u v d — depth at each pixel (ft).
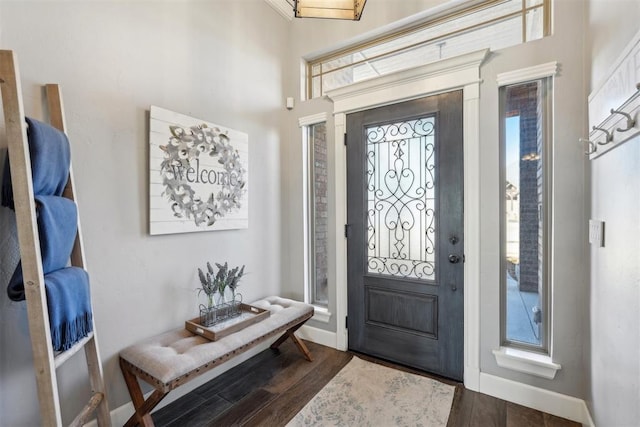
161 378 4.55
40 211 3.64
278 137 9.14
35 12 4.46
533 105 6.16
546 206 6.02
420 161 7.34
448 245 6.92
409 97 7.32
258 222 8.45
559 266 5.70
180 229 6.38
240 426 5.49
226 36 7.52
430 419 5.63
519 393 6.07
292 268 9.48
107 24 5.31
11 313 4.26
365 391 6.50
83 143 4.98
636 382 3.26
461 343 6.79
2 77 3.32
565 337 5.66
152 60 5.98
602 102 4.21
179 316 6.44
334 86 9.29
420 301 7.34
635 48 3.02
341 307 8.49
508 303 6.44
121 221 5.48
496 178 6.31
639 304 3.18
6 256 4.21
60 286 3.76
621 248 3.69
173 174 6.25
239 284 7.87
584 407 5.42
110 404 5.30
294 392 6.50
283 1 8.97
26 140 3.44
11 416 4.26
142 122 5.80
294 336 7.98
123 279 5.51
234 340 5.67
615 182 3.89
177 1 6.47
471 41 7.22
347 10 4.73
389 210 7.80
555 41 5.68
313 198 9.46
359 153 8.18
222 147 7.29
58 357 3.68
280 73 9.21
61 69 4.73
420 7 7.32
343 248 8.45
